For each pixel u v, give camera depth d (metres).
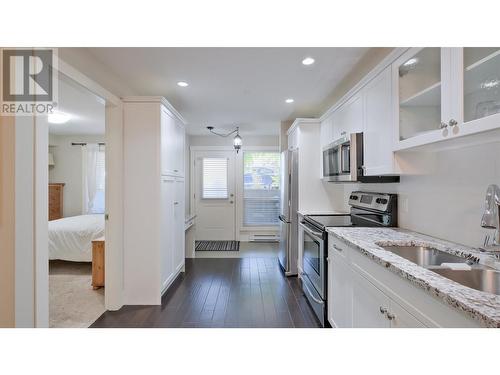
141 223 2.68
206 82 2.77
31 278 1.50
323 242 2.25
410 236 1.84
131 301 2.69
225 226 5.81
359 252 1.61
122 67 2.41
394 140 1.74
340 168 2.55
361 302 1.60
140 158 2.67
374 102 2.02
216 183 5.81
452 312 0.91
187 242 4.45
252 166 5.83
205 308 2.60
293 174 3.60
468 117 1.21
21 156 1.46
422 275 1.08
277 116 4.17
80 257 3.70
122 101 2.64
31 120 1.50
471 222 1.51
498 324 0.73
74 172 5.73
